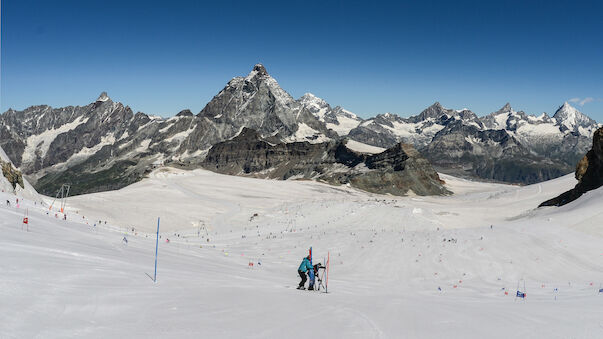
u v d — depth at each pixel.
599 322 11.20
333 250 54.34
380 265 45.78
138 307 9.50
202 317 9.26
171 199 160.25
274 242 63.91
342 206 121.31
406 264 45.66
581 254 47.19
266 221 111.81
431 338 8.74
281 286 18.39
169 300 10.61
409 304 14.58
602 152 108.44
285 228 97.19
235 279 18.20
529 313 13.09
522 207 146.75
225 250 56.16
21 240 16.16
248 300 11.95
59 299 8.94
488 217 122.50
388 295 19.73
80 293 9.74
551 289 33.25
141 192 173.38
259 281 19.61
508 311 13.70
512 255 46.94
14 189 75.44
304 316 10.32
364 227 97.56
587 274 42.00
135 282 12.55
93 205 123.69
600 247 49.25
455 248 50.06
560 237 52.41
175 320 8.73
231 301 11.48
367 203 128.25
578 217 61.59
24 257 12.56
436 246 51.38
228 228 107.12
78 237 24.38
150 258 21.70
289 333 8.48
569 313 13.25
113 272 13.52
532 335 9.32
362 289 24.77
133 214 120.56
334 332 8.88
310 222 104.19
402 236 58.81
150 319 8.61
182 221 119.62
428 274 42.38
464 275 42.06
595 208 64.75
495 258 46.22
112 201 138.12
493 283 38.84
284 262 47.50
